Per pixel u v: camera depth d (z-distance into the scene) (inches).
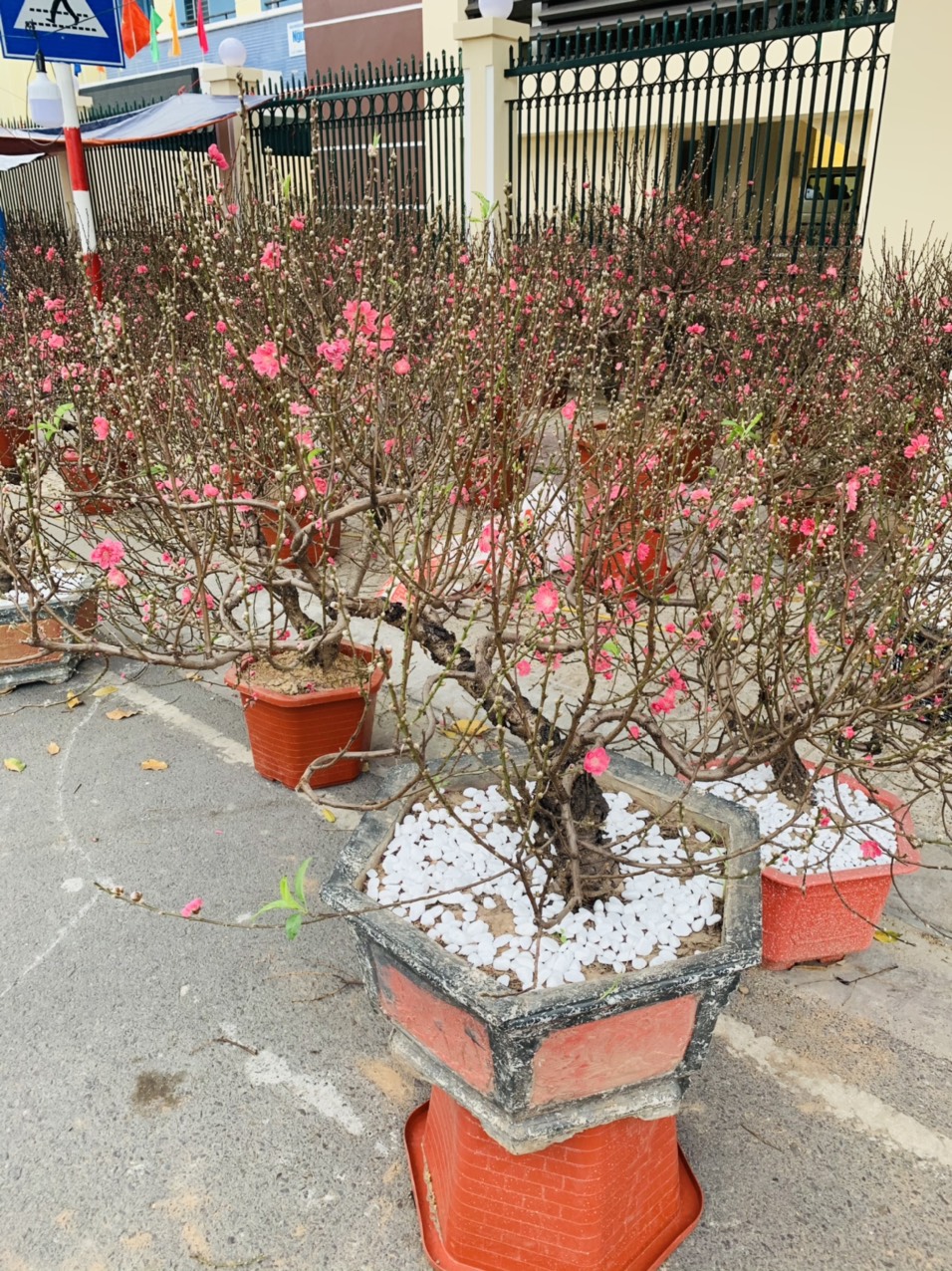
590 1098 64.3
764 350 197.6
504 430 88.8
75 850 125.4
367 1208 78.6
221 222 152.0
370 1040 95.3
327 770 136.9
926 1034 94.4
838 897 90.9
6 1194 79.7
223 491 113.0
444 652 91.3
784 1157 82.4
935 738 99.0
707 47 291.9
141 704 165.9
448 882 74.7
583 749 76.5
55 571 170.9
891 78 214.7
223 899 115.5
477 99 361.1
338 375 103.7
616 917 71.0
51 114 405.7
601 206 307.3
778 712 88.7
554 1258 69.2
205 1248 75.5
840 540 103.1
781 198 456.8
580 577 69.5
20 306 217.9
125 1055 93.4
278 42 662.5
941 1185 79.8
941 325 196.4
